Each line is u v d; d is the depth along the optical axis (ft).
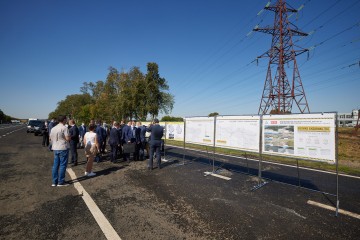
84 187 18.25
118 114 95.96
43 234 10.60
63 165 18.61
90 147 21.99
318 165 28.63
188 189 18.08
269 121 19.80
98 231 10.92
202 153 40.22
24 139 62.80
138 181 20.33
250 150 21.26
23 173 22.72
